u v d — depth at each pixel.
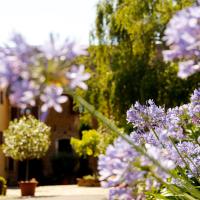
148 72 18.38
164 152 2.56
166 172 2.18
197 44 1.74
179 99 17.86
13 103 1.75
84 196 21.91
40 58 1.76
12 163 36.22
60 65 1.81
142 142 3.81
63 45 1.77
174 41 1.75
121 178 2.21
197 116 4.08
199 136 4.35
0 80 1.74
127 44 19.36
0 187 24.06
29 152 25.73
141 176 2.19
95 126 34.38
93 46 20.06
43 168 36.69
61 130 37.66
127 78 18.48
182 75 1.82
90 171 36.12
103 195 21.56
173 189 2.61
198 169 3.79
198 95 4.18
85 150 29.52
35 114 32.47
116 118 18.81
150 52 18.53
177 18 1.75
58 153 36.53
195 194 2.72
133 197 2.25
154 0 18.69
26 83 1.76
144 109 3.97
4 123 35.81
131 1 18.86
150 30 18.42
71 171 36.28
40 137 25.89
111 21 19.50
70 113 37.72
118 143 2.23
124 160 2.21
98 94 19.56
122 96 18.59
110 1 20.00
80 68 1.85
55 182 35.69
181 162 3.56
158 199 3.94
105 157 2.23
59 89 1.85
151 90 18.06
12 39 1.76
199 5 1.80
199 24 1.73
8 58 1.75
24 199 21.77
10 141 25.89
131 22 18.69
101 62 19.86
